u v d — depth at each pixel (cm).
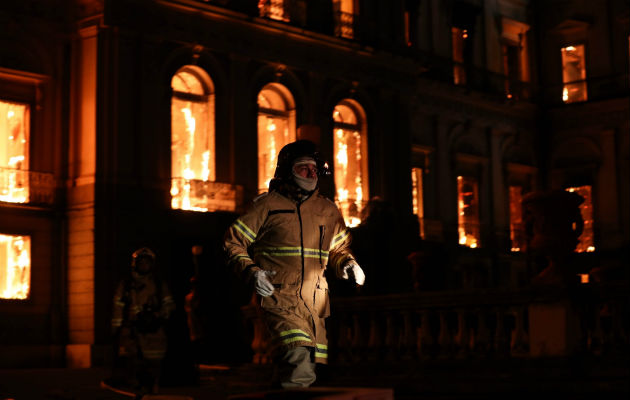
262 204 675
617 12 4488
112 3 2798
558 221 1248
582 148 4525
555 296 1212
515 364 1247
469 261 4122
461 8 4319
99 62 2805
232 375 1736
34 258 2753
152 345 1275
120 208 2769
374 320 1470
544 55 4688
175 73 2978
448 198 4138
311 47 3372
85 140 2802
